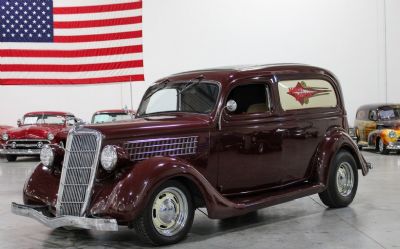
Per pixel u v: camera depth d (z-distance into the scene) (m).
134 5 15.23
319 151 5.61
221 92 4.86
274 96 5.23
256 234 4.64
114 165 4.12
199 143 4.67
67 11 15.04
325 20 15.85
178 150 4.55
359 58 15.98
